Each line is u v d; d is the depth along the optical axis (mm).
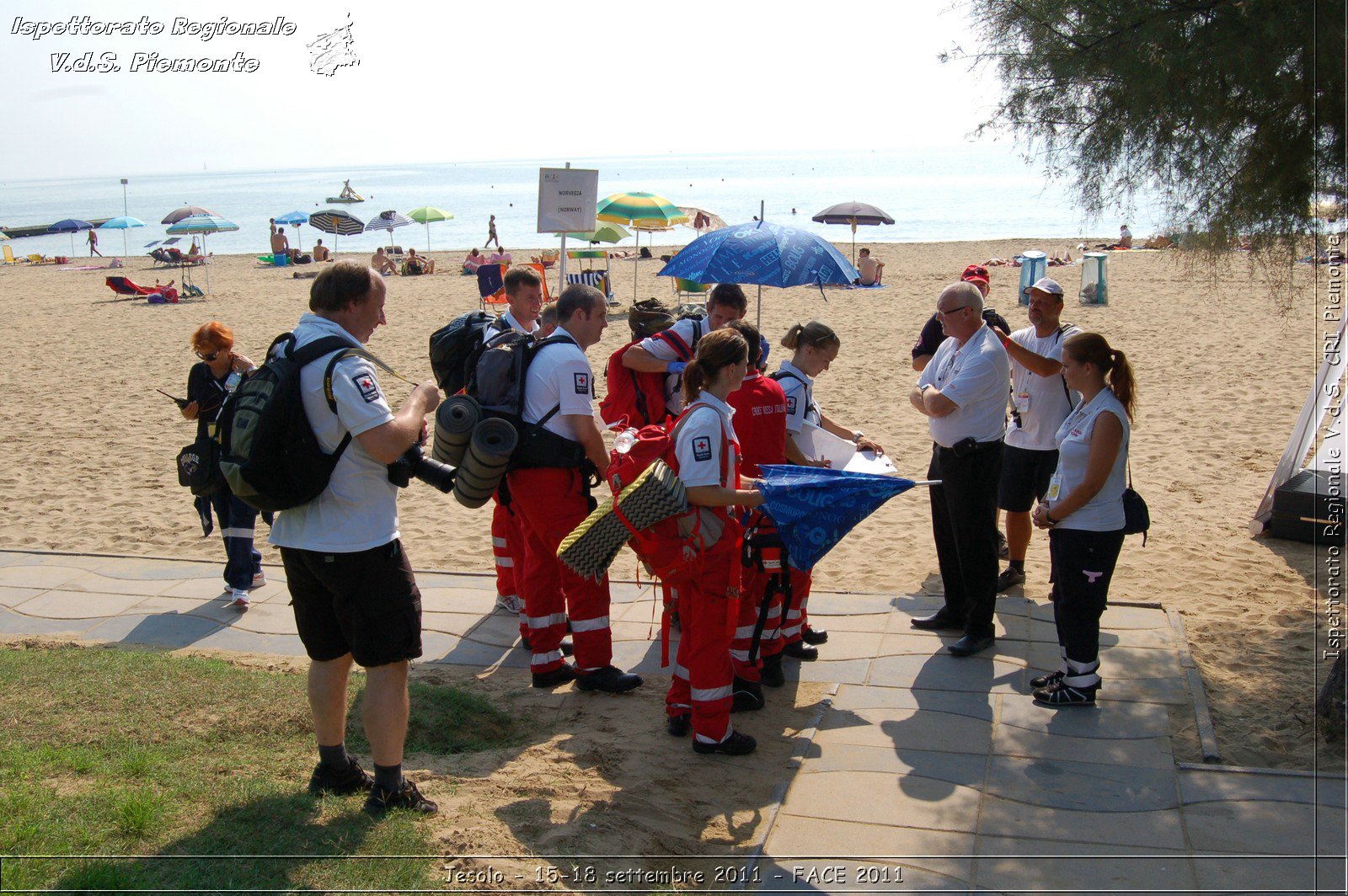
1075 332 6066
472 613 6422
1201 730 4527
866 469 5172
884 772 4273
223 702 4809
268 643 5898
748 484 4672
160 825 3537
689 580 4320
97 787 3828
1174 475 8961
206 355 6031
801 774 4281
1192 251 5762
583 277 22828
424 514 8703
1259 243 5352
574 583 5137
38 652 5535
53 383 14773
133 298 26234
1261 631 5719
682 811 3998
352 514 3566
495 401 5000
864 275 24766
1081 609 4711
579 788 4105
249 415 3402
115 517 8625
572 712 5020
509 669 5578
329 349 3504
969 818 3910
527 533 5188
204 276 32375
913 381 13461
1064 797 4035
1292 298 6941
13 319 22422
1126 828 3807
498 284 19531
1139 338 15578
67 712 4645
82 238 67000
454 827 3643
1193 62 4848
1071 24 5363
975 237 43500
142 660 5301
